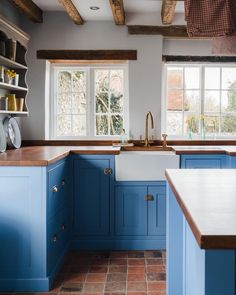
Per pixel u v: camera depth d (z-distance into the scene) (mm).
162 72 4320
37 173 2496
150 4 3805
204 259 909
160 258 3232
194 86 4395
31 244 2529
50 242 2645
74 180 3432
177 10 3990
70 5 3447
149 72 4145
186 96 4402
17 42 3562
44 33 4137
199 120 4387
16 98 3670
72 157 3416
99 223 3471
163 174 3457
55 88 4344
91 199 3453
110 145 4238
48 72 4262
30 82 4148
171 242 1948
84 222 3473
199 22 2477
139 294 2498
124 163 3430
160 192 3461
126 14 4105
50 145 4191
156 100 4160
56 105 4359
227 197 1335
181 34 4125
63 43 4148
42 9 4043
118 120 4379
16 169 2494
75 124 4383
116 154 3410
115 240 3477
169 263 1954
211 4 2467
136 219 3465
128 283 2686
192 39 4250
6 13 3695
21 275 2549
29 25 4129
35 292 2541
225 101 4383
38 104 4152
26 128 4164
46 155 2832
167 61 4289
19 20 4074
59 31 4137
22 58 3645
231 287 901
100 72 4355
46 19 4133
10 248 2537
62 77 4363
